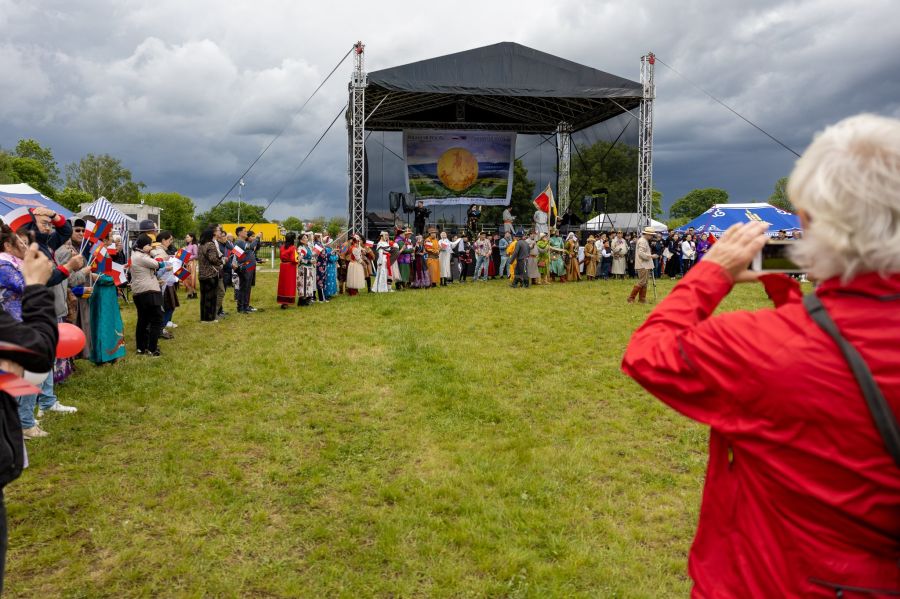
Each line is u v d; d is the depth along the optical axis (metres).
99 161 68.88
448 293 15.67
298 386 6.64
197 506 3.94
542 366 7.59
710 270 1.29
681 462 4.71
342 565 3.29
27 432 5.05
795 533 1.04
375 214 23.81
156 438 5.12
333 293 15.19
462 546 3.47
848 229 0.98
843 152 1.02
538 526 3.66
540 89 19.62
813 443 1.00
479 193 24.55
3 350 1.77
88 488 4.12
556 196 25.53
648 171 20.75
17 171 55.25
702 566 1.25
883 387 0.95
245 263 12.48
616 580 3.14
